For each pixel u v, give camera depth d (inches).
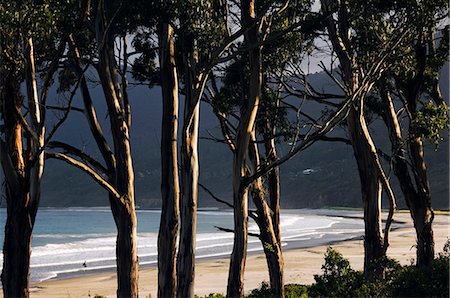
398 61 846.5
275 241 847.1
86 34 822.5
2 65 603.5
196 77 773.9
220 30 772.6
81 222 6314.0
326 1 837.2
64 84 861.8
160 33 814.5
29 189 625.3
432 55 915.4
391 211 800.3
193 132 805.2
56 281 1738.4
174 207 818.8
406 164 941.8
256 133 911.0
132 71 889.5
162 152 821.9
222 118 841.5
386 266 813.9
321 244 2881.4
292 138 846.5
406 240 2881.4
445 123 899.4
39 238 3794.3
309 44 891.4
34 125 638.5
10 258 620.7
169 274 818.2
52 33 624.1
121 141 790.5
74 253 2593.5
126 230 794.2
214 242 3085.6
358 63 824.9
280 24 859.4
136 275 800.3
